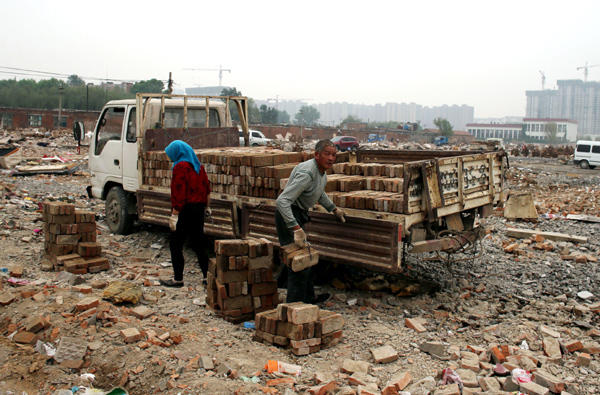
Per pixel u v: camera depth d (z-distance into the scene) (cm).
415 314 546
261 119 11569
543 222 1061
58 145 3512
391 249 500
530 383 379
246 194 647
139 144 796
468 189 611
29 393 351
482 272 703
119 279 614
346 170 661
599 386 388
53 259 640
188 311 522
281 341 439
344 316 534
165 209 759
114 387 366
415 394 367
